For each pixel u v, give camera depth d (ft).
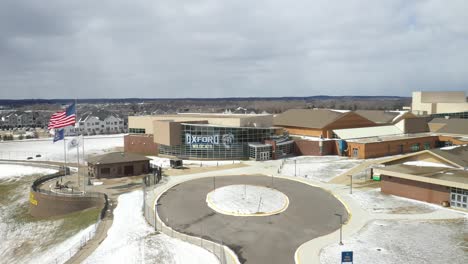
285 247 108.78
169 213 139.64
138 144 298.56
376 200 153.99
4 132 518.78
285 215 136.87
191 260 99.04
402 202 150.30
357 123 313.12
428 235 115.34
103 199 153.17
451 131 313.12
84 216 143.23
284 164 239.09
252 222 129.59
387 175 162.09
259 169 223.71
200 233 119.44
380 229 121.39
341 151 266.16
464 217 131.23
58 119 178.70
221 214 138.10
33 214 167.12
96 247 108.68
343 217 133.80
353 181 187.83
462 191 138.21
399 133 309.63
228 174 209.97
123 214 138.82
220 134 261.03
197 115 329.52
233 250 106.73
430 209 140.67
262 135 272.72
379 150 259.80
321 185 181.06
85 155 301.43
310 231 120.88
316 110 335.88
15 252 130.52
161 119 304.09
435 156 175.63
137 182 190.08
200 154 264.93
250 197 156.46
